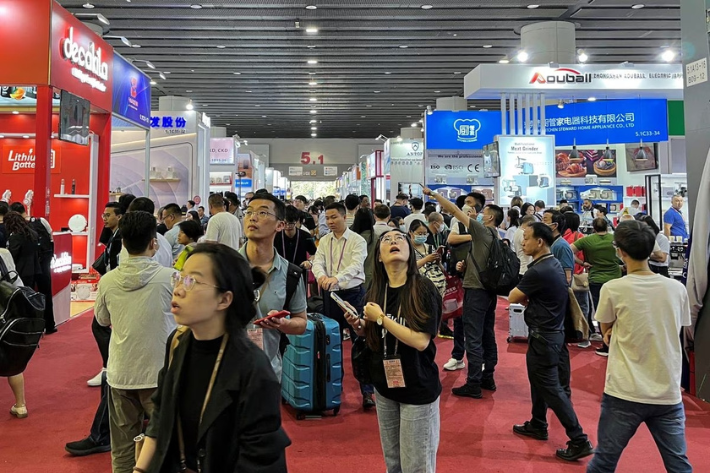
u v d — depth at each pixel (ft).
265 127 93.81
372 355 6.45
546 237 9.49
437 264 14.66
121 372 7.06
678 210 26.22
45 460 8.96
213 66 52.16
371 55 48.52
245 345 3.83
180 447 3.74
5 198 27.20
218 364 3.75
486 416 11.17
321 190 130.21
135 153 40.34
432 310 6.16
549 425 10.74
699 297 12.19
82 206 28.71
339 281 11.19
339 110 76.74
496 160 32.76
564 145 39.99
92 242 27.73
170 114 40.75
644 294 6.73
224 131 88.53
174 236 14.69
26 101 26.03
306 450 9.44
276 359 6.70
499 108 75.77
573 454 9.02
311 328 10.99
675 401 6.52
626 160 40.29
